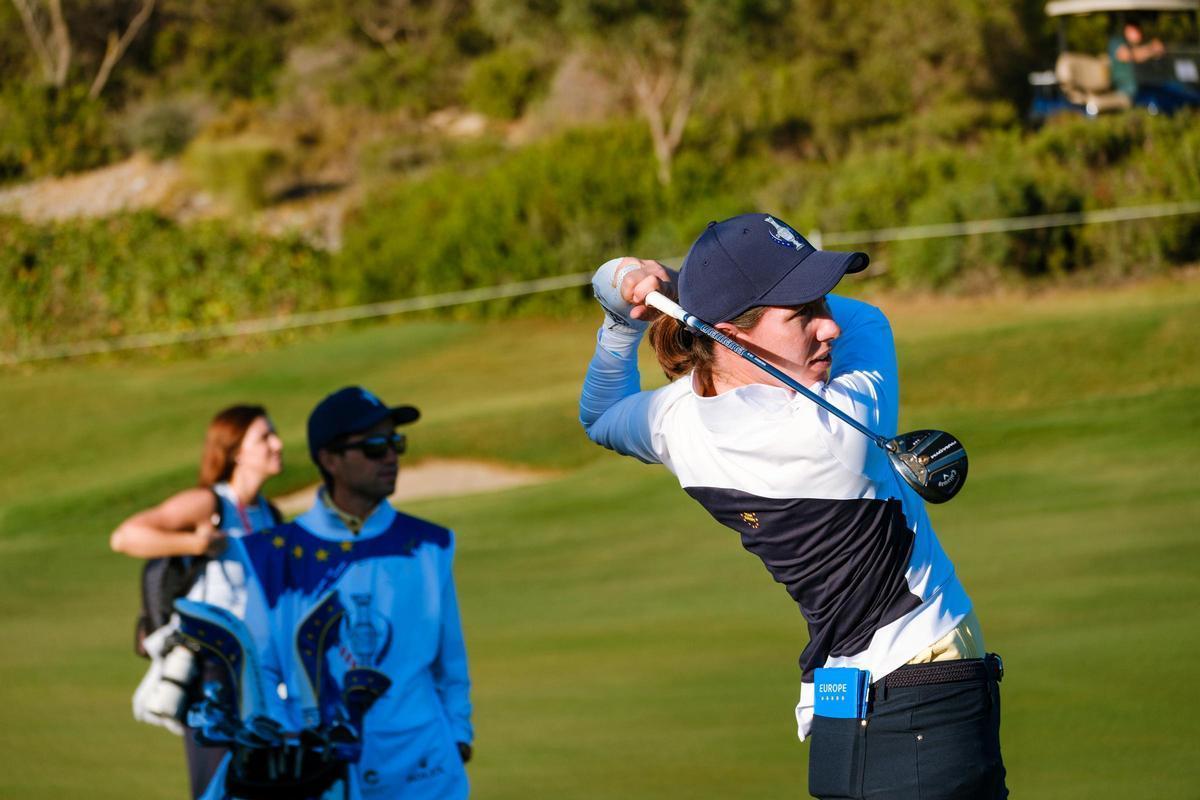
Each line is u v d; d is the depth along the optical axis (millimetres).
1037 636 14398
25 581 23344
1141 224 39219
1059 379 29438
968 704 5801
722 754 11633
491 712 13500
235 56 77750
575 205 47281
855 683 5809
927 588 5871
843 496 5711
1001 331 33625
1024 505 21203
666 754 11750
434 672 8555
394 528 8328
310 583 8070
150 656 8750
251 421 9852
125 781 12312
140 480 31438
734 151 52938
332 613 8039
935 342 33438
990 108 51875
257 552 8109
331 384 39781
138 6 80812
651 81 52812
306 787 7605
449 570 8477
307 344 45750
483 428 31297
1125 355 30406
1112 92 46531
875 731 5770
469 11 75938
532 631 17109
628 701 13562
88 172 68625
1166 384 28406
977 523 20359
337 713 7836
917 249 40000
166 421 37938
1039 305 37531
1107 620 14734
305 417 36469
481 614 18375
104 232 49750
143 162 68312
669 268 6332
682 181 48094
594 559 21172
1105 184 40812
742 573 19516
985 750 5797
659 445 6301
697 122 53406
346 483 8211
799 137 54375
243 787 7609
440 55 73875
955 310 38156
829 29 56625
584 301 45469
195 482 31047
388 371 40562
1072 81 47188
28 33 80750
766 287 5645
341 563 8125
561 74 63562
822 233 42344
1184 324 32062
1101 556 17797
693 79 51062
